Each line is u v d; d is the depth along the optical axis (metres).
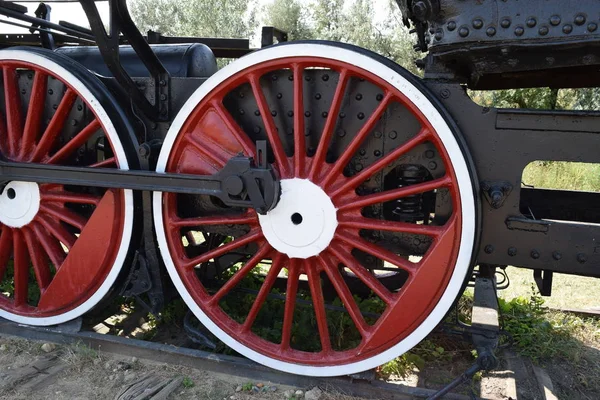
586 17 1.84
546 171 7.89
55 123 2.76
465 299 3.51
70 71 2.62
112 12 2.46
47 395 2.48
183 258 2.66
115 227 2.67
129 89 2.59
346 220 2.35
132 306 3.43
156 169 2.59
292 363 2.51
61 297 2.83
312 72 2.42
